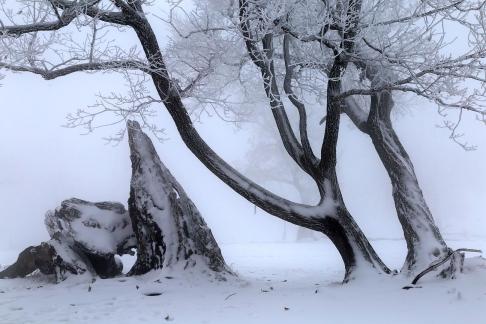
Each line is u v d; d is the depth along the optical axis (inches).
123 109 399.5
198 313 306.5
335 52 392.5
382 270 414.6
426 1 366.9
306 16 397.7
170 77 422.3
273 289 401.7
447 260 370.6
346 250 419.5
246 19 383.9
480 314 269.0
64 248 455.8
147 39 397.7
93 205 491.5
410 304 307.6
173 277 425.7
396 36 390.9
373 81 436.1
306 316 289.4
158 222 452.8
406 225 430.9
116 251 472.4
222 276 444.5
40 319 297.4
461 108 377.1
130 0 390.9
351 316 285.6
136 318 294.7
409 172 451.5
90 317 300.4
